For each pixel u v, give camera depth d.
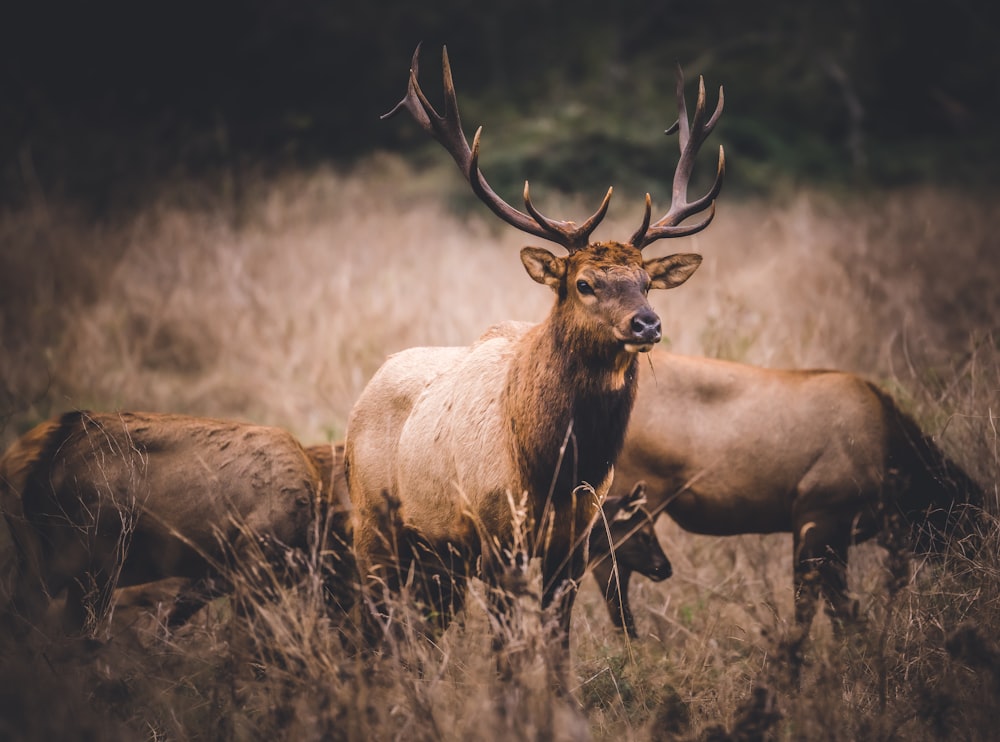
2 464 17.42
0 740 12.39
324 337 33.94
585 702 15.68
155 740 14.04
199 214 47.97
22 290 38.03
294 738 13.02
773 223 51.09
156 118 64.69
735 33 88.56
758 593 19.86
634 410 19.59
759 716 12.66
